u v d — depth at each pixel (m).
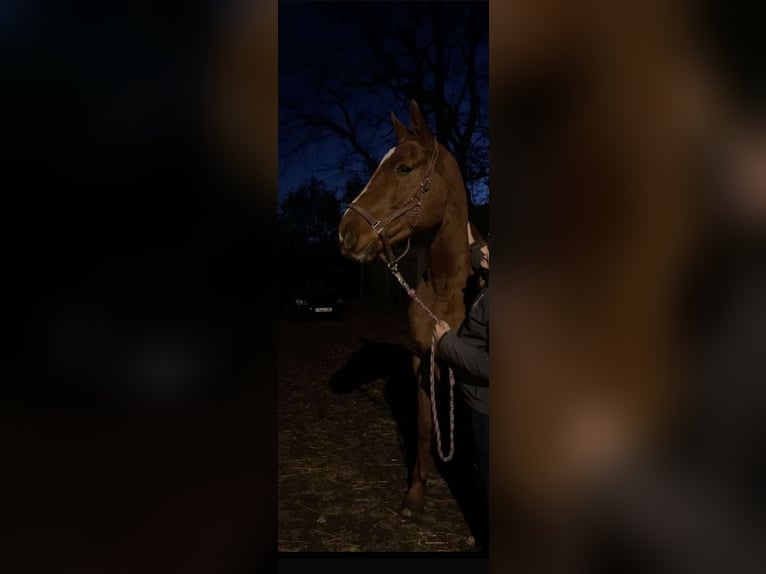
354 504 3.38
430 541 2.97
